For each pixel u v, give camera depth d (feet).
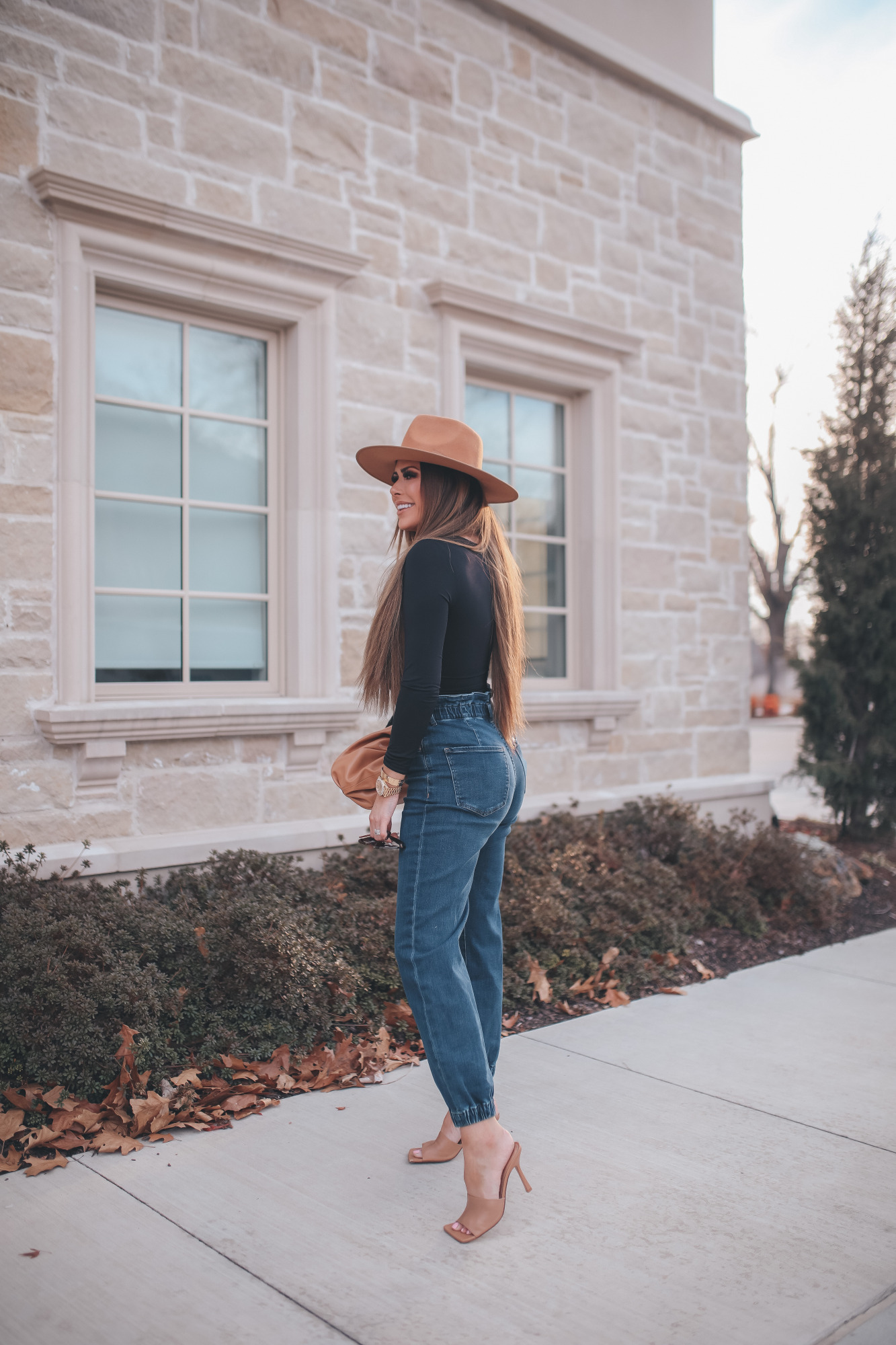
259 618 14.80
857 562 21.74
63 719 11.62
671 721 19.72
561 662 18.92
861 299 22.65
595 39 18.17
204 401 14.15
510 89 17.20
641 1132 8.36
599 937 13.00
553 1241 6.60
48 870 11.37
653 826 16.47
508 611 7.34
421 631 6.63
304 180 14.51
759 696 86.94
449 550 6.89
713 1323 5.69
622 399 18.99
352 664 14.99
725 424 21.04
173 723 12.67
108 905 10.14
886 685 21.62
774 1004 12.03
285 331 14.70
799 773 22.56
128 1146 7.86
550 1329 5.62
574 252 18.20
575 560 18.94
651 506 19.53
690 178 20.40
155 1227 6.72
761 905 16.14
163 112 13.07
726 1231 6.75
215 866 11.81
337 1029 9.99
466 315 16.34
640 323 19.35
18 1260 6.31
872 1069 9.88
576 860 14.12
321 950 10.31
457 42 16.43
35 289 11.93
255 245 13.62
